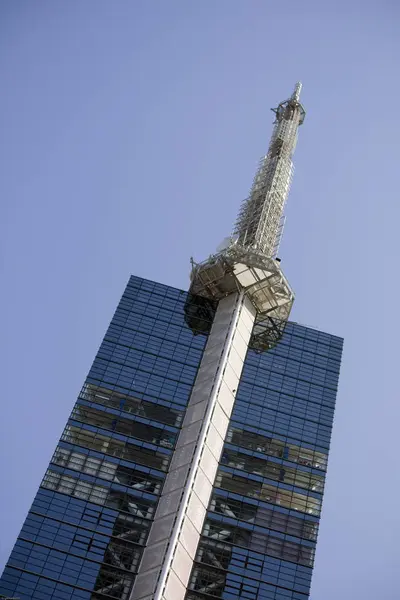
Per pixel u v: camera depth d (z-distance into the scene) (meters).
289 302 146.12
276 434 130.00
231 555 114.25
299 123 186.25
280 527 119.06
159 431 125.44
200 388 130.62
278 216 159.00
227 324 139.62
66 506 113.94
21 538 109.31
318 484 125.56
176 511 114.00
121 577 107.69
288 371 139.62
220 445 125.75
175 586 107.75
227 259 142.88
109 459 120.75
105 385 129.75
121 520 113.75
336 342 147.00
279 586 112.50
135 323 139.88
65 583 105.94
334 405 136.88
